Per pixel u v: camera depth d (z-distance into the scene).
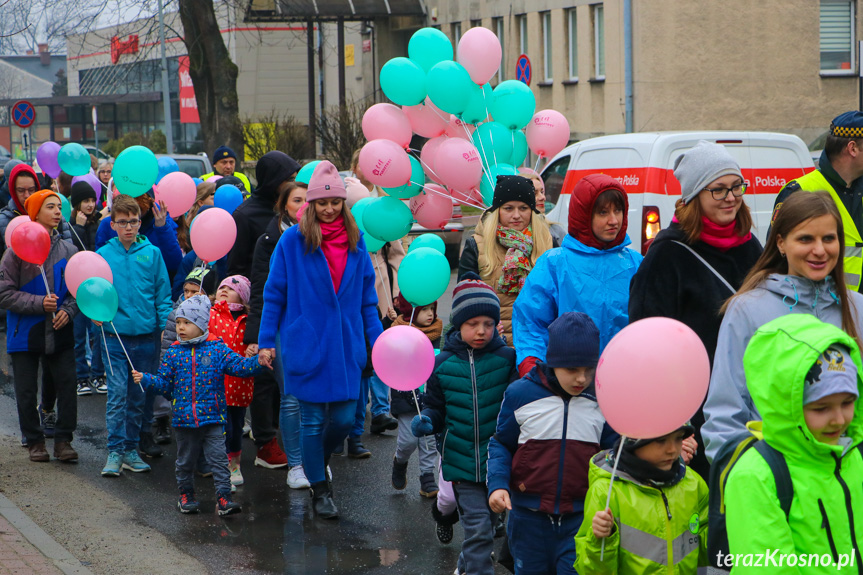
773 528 2.71
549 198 11.46
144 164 7.96
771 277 3.44
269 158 7.38
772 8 26.12
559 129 6.98
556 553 4.06
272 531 5.85
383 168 6.23
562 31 29.69
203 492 6.67
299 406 6.43
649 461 3.28
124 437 7.04
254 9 34.47
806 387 2.68
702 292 4.02
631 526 3.30
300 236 6.04
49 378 7.93
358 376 6.09
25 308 7.09
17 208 8.32
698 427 4.20
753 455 2.81
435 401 4.75
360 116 29.50
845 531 2.75
